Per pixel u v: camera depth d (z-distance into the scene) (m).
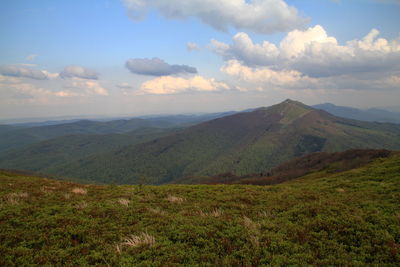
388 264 6.52
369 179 23.20
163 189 19.23
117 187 20.50
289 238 8.12
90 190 17.55
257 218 10.75
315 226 9.24
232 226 9.40
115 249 7.48
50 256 7.00
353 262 6.59
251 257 6.87
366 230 8.76
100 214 11.08
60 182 21.44
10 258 6.80
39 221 9.55
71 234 8.66
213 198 15.82
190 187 20.94
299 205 12.64
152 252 7.19
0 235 8.18
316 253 7.15
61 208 11.67
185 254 7.07
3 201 12.49
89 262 6.76
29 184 17.80
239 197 15.58
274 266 6.28
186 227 9.11
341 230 8.77
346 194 16.67
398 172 23.70
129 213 11.37
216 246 7.70
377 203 12.85
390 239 7.94
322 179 31.05
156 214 11.14
